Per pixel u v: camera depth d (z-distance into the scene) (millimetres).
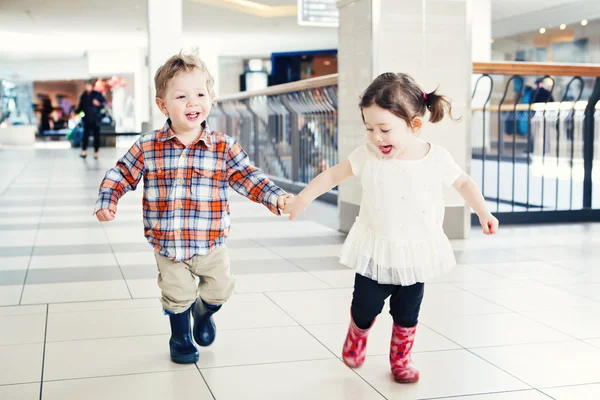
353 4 5051
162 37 8578
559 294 3387
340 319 2953
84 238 5051
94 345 2619
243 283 3609
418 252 2188
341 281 3654
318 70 16578
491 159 10742
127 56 24656
